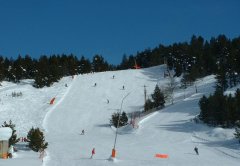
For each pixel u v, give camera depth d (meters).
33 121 81.00
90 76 120.94
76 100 97.62
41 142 49.91
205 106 70.12
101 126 77.62
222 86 94.81
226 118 66.44
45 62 131.25
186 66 126.81
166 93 96.19
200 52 130.38
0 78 114.38
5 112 85.56
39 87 108.81
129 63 173.88
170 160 44.62
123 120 76.44
